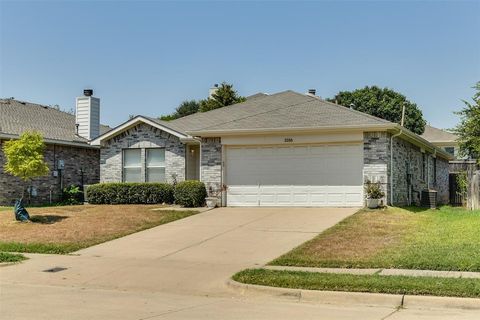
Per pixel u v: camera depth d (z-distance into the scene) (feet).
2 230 57.21
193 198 73.46
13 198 82.69
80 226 59.21
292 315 26.89
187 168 83.15
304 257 41.52
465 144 100.17
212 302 30.68
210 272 38.96
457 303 28.14
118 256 45.65
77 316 26.73
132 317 26.55
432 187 103.04
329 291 30.91
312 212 65.10
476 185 78.43
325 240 47.80
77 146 94.89
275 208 70.54
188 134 75.05
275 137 72.02
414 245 43.78
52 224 60.39
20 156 62.34
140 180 84.89
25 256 46.11
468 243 43.73
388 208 65.10
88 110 99.71
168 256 45.16
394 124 65.77
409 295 29.30
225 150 75.15
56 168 91.09
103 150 86.74
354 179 68.74
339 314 27.07
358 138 68.18
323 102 79.97
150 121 83.30
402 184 76.28
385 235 48.93
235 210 69.97
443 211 71.46
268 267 39.29
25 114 98.32
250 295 32.63
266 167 73.31
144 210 70.28
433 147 94.02
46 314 27.14
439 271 35.47
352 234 49.90
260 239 50.70
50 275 38.91
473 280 31.83
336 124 67.87
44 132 91.91
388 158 68.44
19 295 32.55
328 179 70.13
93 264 42.50
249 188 73.77
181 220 63.21
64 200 90.79
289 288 32.01
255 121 74.28
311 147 71.15
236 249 46.96
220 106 126.31
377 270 36.52
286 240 49.65
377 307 28.81
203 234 54.24
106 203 80.33
